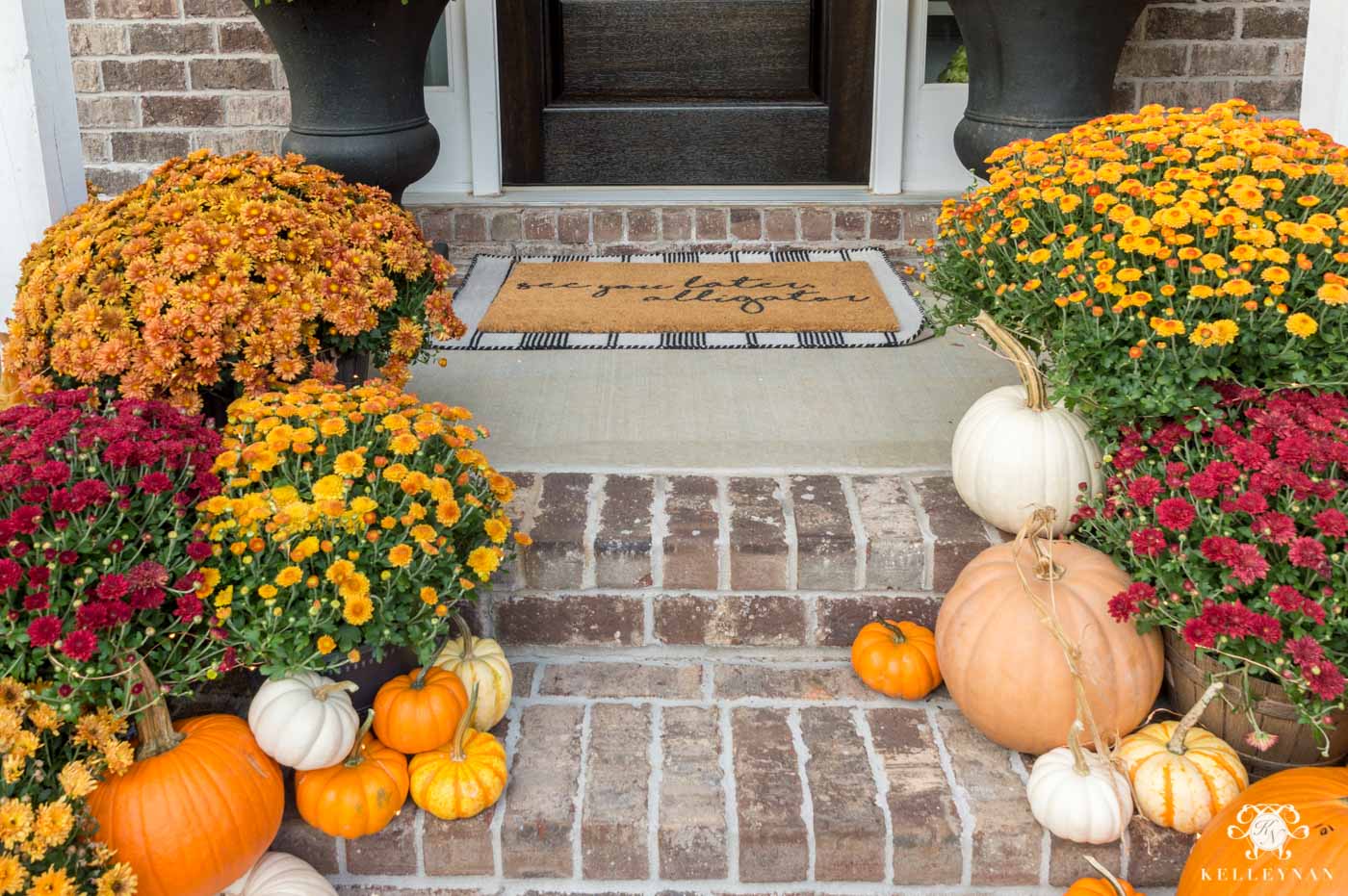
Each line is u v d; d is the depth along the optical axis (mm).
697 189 3877
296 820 1861
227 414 2053
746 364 2926
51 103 2783
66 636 1607
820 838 1808
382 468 1875
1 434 1815
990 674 1878
